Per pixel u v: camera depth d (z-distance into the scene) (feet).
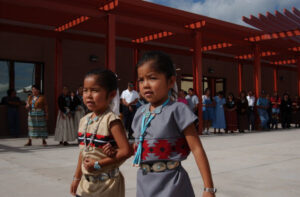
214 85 64.39
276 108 50.62
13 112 37.37
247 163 18.07
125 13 34.94
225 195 11.82
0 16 36.19
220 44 52.90
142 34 45.50
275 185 13.24
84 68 46.32
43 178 14.46
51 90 43.01
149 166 5.17
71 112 27.63
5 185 13.21
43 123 27.14
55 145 27.73
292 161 18.72
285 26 43.37
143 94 5.19
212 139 31.89
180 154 5.14
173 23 39.24
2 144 28.27
